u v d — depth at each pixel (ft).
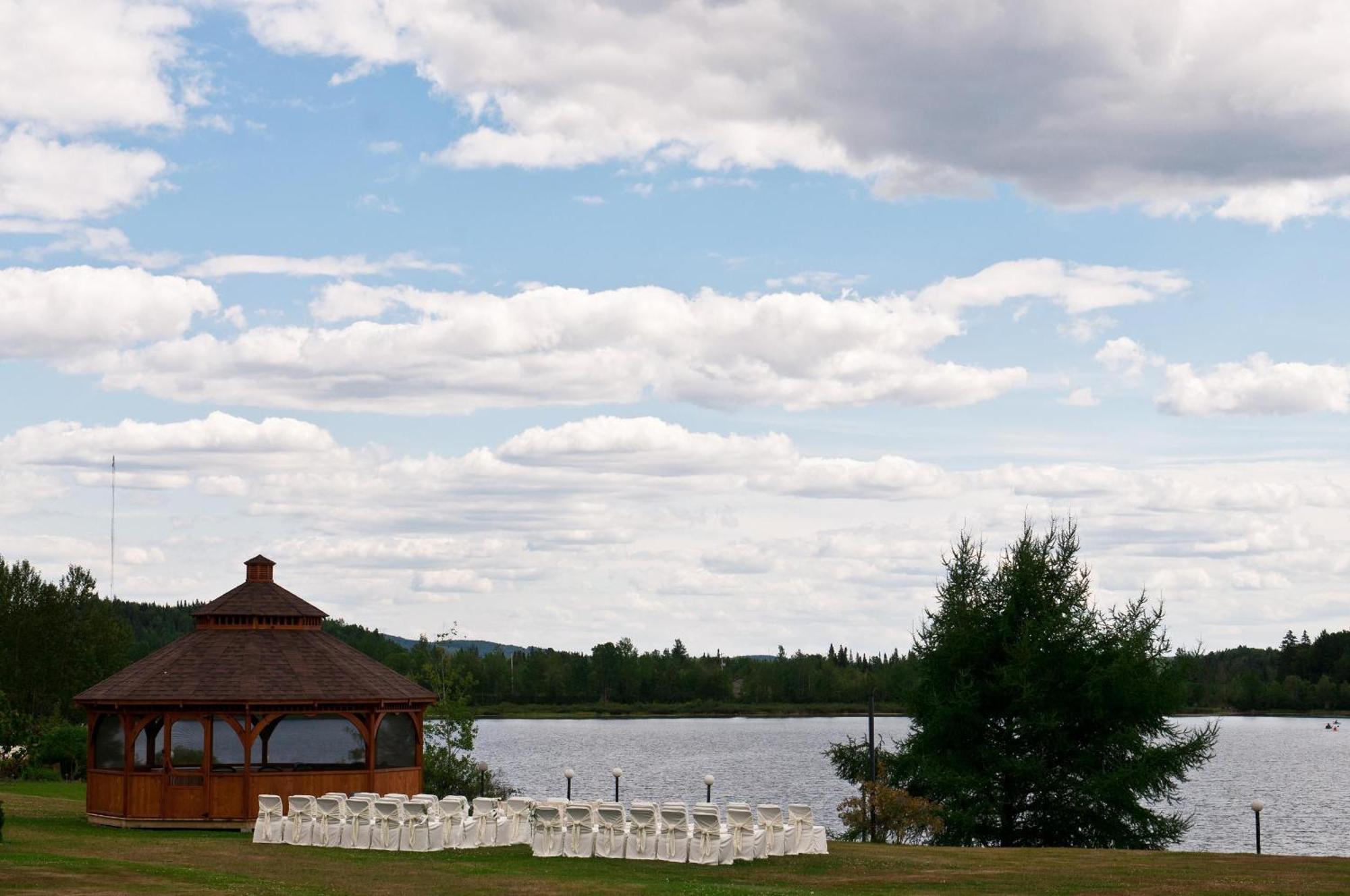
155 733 126.11
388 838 95.71
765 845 93.40
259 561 127.44
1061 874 84.69
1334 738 616.80
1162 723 150.30
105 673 299.99
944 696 152.35
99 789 117.60
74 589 298.15
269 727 130.00
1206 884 79.25
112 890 69.26
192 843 99.09
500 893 73.26
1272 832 223.10
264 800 101.76
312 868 84.07
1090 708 146.20
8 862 78.23
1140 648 145.59
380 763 123.75
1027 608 152.56
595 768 360.48
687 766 368.48
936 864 90.58
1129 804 142.92
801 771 347.77
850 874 84.64
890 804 136.67
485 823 98.02
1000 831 147.84
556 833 92.17
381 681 123.85
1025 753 148.87
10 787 160.45
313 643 124.67
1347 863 91.20
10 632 280.92
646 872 83.51
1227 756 465.47
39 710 287.69
